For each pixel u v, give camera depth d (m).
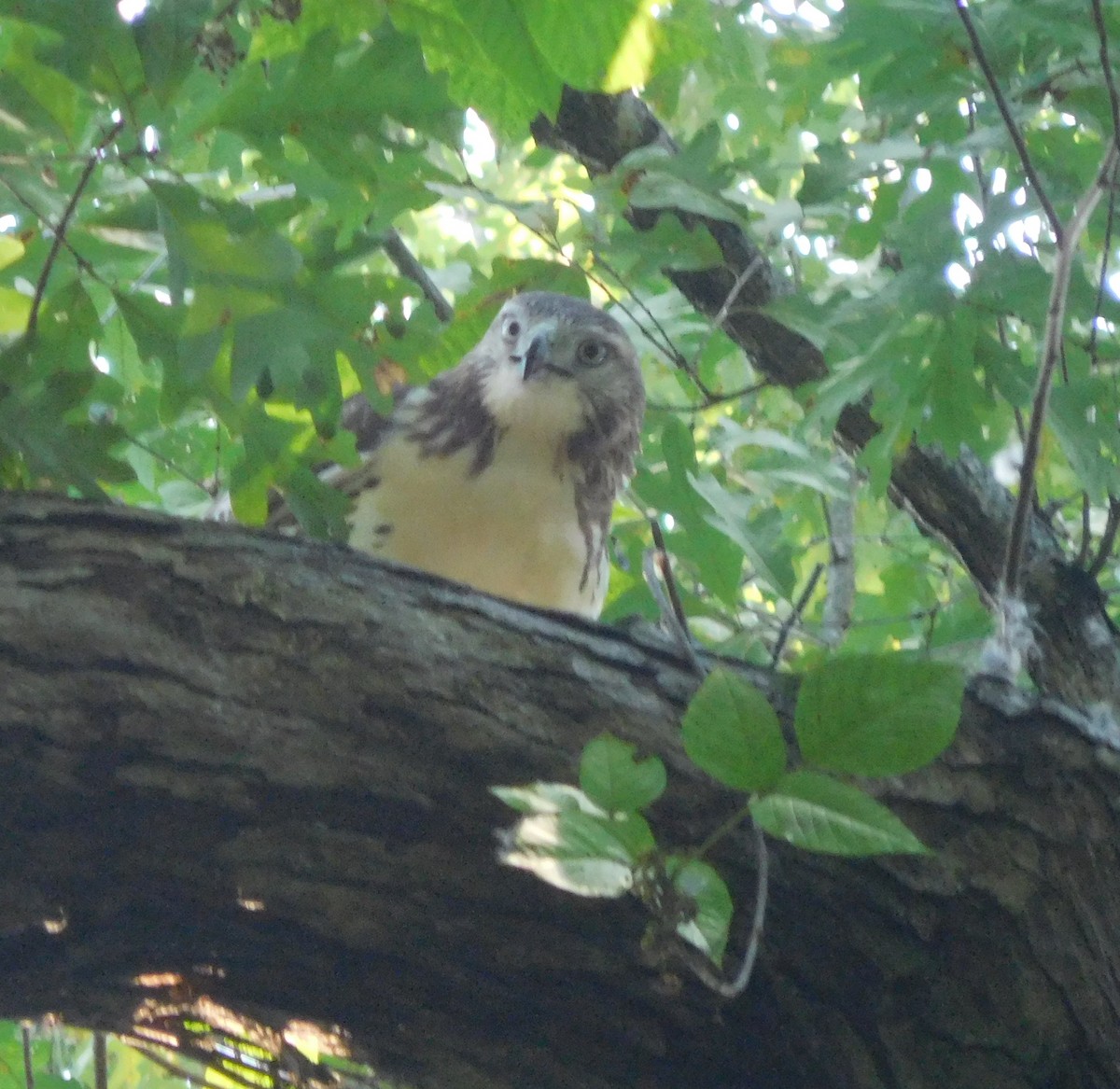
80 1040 8.56
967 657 7.60
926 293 5.99
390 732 4.58
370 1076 5.05
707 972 3.72
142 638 4.49
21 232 5.81
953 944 4.79
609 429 8.23
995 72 6.25
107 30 4.55
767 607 10.47
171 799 4.49
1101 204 7.20
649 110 8.02
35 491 4.96
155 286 7.57
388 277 5.50
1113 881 4.91
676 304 9.38
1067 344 7.11
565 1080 4.86
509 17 4.52
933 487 7.68
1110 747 5.08
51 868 4.52
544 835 3.54
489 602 4.91
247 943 4.71
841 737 3.44
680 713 4.79
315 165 5.55
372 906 4.64
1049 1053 4.76
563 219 10.12
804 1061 4.79
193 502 8.57
